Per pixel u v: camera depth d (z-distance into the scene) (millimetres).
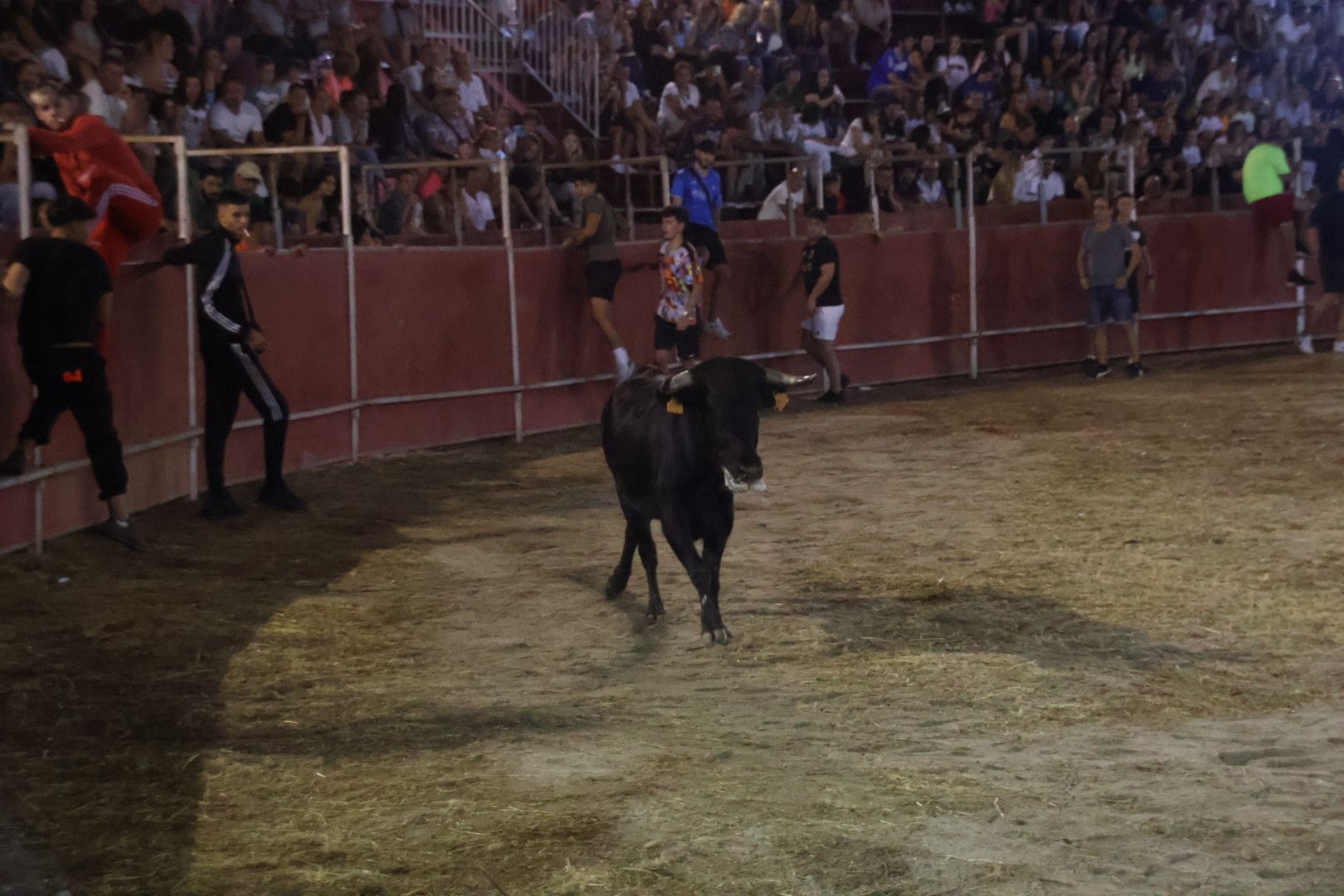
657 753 5871
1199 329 21031
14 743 6047
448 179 17125
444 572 9297
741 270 17156
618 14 22531
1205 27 29156
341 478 12484
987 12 27422
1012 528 10148
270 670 7203
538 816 5180
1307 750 5762
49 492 9312
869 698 6645
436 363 14109
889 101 23938
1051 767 5660
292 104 15266
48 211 8898
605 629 7992
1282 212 21234
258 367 10609
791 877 4676
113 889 4652
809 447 13867
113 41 15734
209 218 12898
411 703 6695
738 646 7559
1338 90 30453
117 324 10125
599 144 21000
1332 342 21781
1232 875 4621
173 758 5879
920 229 20453
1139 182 23703
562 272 15242
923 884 4613
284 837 5051
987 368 19328
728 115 21906
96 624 7844
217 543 9922
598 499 11766
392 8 19453
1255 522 10055
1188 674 6844
